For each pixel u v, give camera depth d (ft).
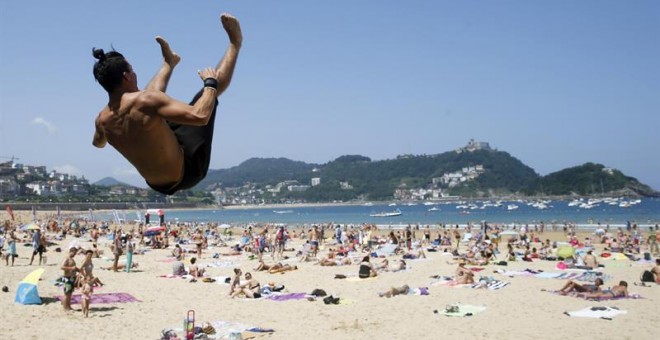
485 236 153.38
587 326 50.70
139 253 130.21
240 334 47.06
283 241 123.24
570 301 62.85
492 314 56.39
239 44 9.26
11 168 635.66
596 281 67.92
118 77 8.48
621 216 352.90
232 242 178.09
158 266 103.19
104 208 589.32
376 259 113.19
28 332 48.44
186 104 8.16
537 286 74.13
